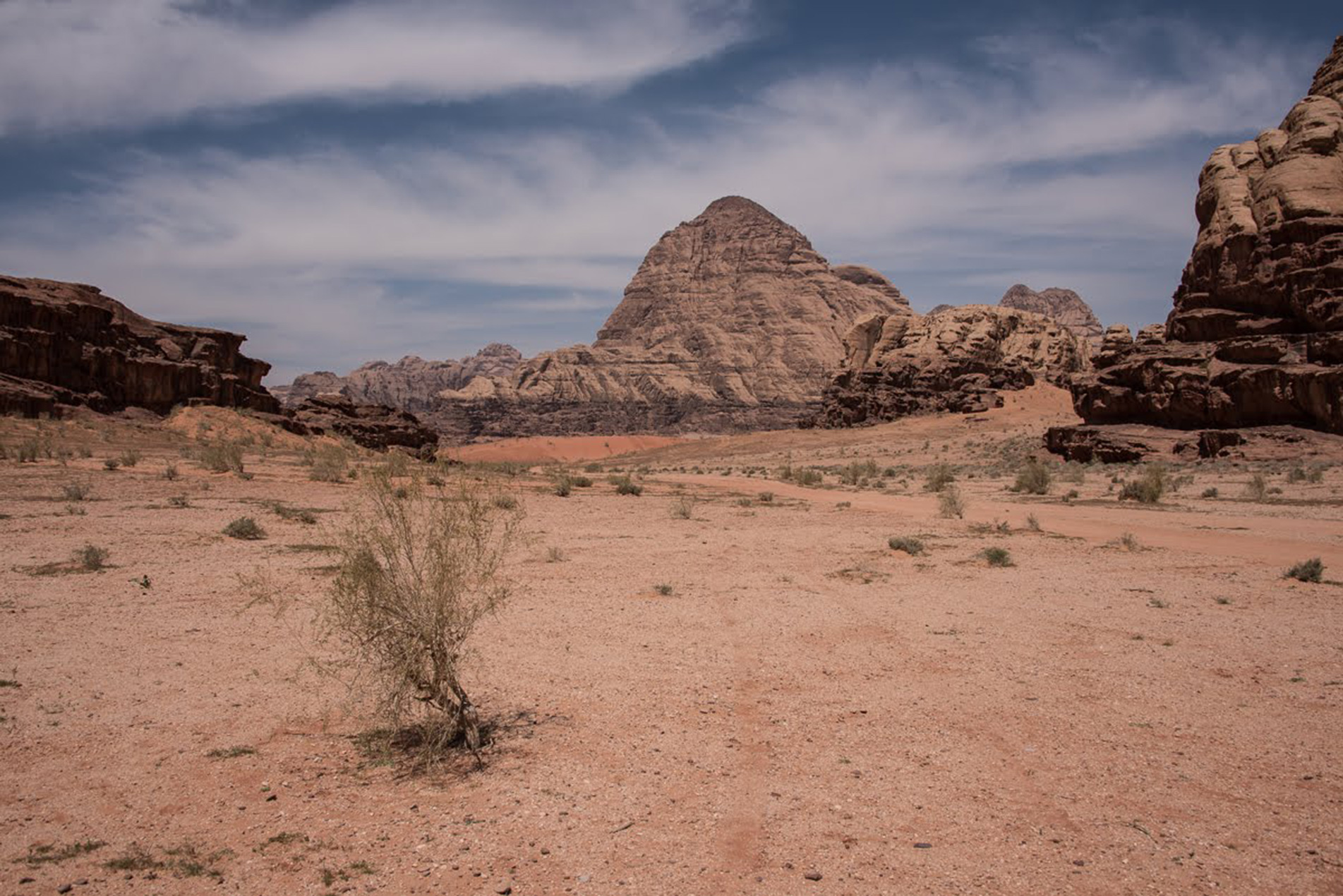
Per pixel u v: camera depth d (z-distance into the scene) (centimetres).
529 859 527
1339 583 1582
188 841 547
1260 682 930
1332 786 645
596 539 2284
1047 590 1533
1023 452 8394
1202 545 2172
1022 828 573
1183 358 6531
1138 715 816
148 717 791
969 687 916
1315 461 4981
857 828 574
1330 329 5775
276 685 895
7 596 1310
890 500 3844
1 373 5716
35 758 688
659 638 1143
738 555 2012
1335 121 6581
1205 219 7300
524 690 900
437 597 708
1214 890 492
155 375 6725
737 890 490
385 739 738
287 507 2764
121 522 2206
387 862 521
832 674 967
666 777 662
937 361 16212
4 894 474
